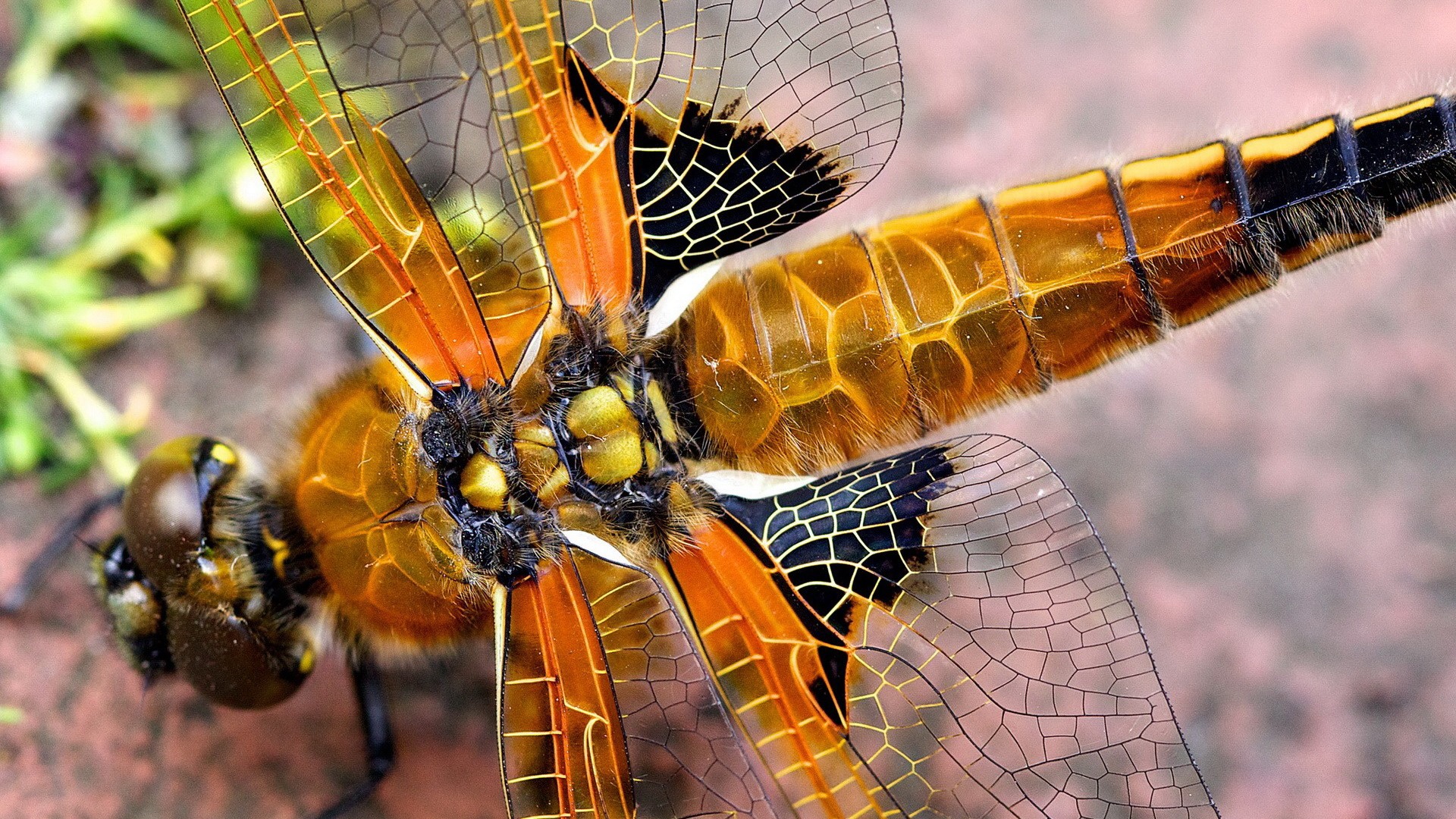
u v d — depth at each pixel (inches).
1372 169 5.3
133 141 5.7
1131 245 5.3
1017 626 5.2
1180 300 5.3
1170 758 5.2
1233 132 5.3
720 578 5.2
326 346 5.6
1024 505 5.2
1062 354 5.3
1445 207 5.3
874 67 5.2
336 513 5.2
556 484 5.2
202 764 5.4
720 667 5.2
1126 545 5.6
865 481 5.3
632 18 5.2
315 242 5.1
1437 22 5.8
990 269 5.3
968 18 5.8
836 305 5.3
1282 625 5.6
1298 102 5.8
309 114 5.1
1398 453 5.6
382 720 5.4
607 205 5.2
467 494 5.2
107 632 5.3
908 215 5.3
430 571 5.2
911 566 5.2
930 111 5.8
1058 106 5.8
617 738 5.1
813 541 5.2
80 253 5.6
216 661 5.2
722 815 5.1
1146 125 5.8
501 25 5.1
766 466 5.3
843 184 5.3
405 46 5.1
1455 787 5.5
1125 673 5.2
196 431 5.6
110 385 5.6
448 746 5.5
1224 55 5.8
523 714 5.1
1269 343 5.7
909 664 5.2
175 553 5.2
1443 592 5.6
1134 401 5.7
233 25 5.1
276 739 5.4
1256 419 5.7
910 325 5.3
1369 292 5.7
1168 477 5.6
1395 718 5.5
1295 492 5.6
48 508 5.5
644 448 5.2
